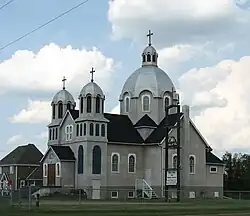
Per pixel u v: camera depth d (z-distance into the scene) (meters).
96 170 89.75
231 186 122.88
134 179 94.25
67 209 49.25
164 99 103.31
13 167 124.44
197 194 95.25
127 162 93.81
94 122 90.69
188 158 94.50
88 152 89.31
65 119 95.94
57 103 100.00
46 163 94.00
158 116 101.81
